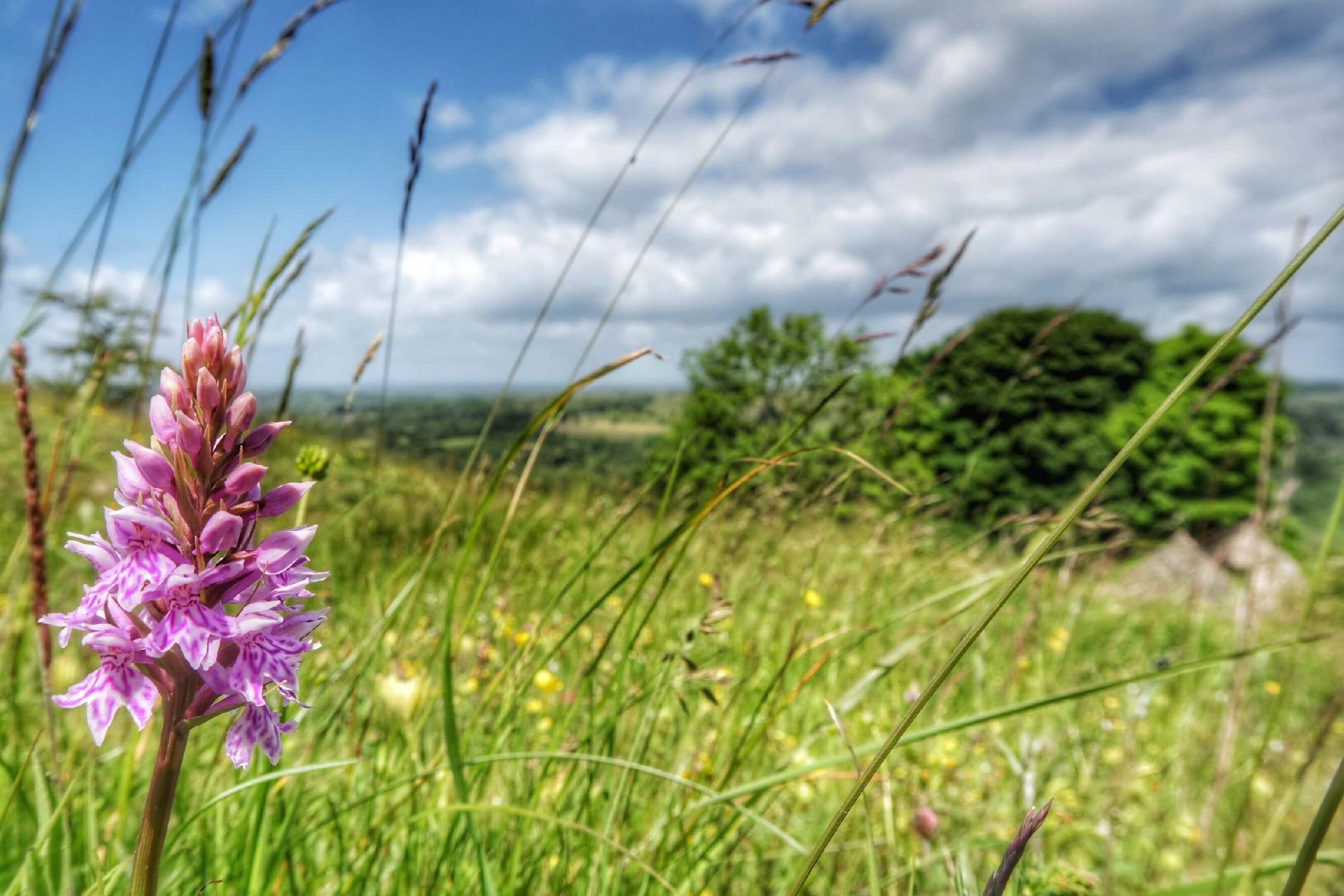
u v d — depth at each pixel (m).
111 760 0.29
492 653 0.34
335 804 0.25
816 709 0.40
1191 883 0.19
